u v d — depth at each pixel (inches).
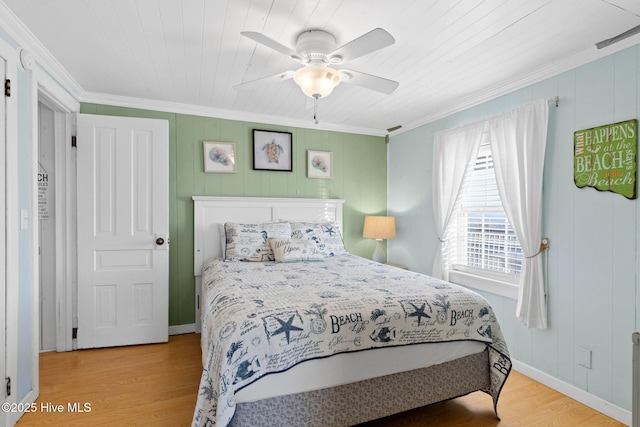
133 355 108.1
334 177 156.6
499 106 108.9
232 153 136.6
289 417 59.4
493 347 76.6
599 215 81.4
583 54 84.0
